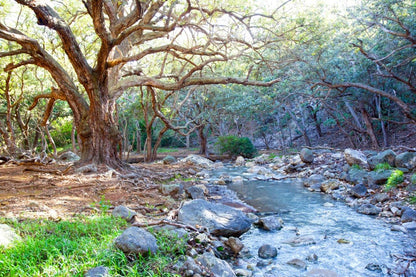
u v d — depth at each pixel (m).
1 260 4.18
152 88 17.97
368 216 8.32
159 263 4.63
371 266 5.31
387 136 23.27
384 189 10.08
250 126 35.44
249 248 6.31
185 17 13.59
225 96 25.91
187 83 13.51
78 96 13.54
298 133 34.16
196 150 34.06
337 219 8.19
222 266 4.78
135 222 6.28
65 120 31.83
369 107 23.31
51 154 23.88
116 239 4.85
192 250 5.22
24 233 5.52
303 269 5.30
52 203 8.27
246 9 12.99
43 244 4.75
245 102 25.30
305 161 17.31
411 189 9.29
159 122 33.38
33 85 25.64
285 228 7.58
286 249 6.23
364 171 12.18
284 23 14.90
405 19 14.23
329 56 17.84
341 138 28.00
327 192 11.52
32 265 4.24
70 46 11.96
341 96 19.56
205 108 27.03
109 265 4.36
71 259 4.32
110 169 12.92
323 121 32.56
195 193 10.20
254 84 13.29
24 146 32.19
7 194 9.45
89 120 13.54
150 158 23.80
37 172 13.70
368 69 18.39
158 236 5.58
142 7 11.48
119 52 14.14
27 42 11.67
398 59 15.86
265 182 14.53
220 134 31.52
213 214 6.84
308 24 14.69
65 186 10.62
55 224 6.04
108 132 13.81
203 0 13.84
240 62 18.77
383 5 12.96
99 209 7.70
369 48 18.17
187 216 6.70
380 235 6.83
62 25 11.20
